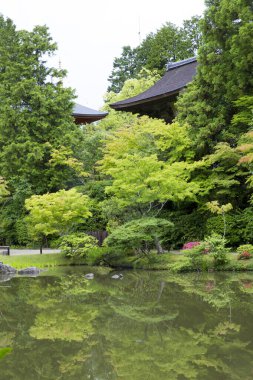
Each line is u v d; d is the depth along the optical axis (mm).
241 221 18031
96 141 27438
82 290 12578
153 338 7531
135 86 38281
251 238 17766
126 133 19781
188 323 8461
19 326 8492
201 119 19734
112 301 10930
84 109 34844
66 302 10852
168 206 21766
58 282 14203
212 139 19562
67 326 8461
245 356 6441
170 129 19125
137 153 18969
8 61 27219
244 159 15227
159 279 14289
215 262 15602
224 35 19828
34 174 25781
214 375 5676
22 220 25109
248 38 18141
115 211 18328
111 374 5828
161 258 17125
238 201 19375
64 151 25812
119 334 7859
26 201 18703
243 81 18750
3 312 9750
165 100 25875
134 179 16906
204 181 19000
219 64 19656
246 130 18797
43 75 28000
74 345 7215
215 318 8773
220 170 18609
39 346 7188
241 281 13359
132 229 16500
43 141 26969
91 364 6273
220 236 16062
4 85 27031
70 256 19156
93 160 26906
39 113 26703
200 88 20125
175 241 20250
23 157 25844
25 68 26984
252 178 16562
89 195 23078
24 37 27453
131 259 17578
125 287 12984
